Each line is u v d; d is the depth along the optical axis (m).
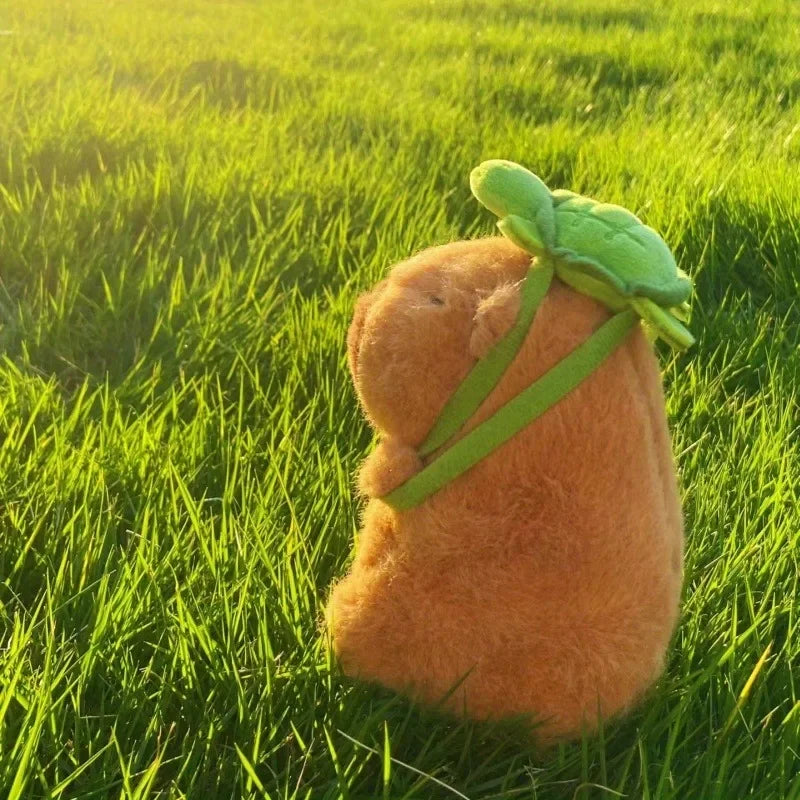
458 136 1.31
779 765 0.45
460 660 0.41
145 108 1.29
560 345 0.39
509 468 0.39
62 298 0.78
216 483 0.61
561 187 1.16
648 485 0.40
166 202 0.94
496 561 0.40
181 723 0.46
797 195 1.03
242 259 0.89
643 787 0.43
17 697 0.44
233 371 0.71
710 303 0.90
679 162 1.16
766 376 0.77
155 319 0.80
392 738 0.45
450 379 0.39
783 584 0.55
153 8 2.49
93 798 0.42
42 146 1.07
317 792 0.44
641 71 1.84
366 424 0.67
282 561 0.52
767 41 2.07
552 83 1.68
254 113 1.36
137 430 0.63
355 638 0.43
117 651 0.48
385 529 0.43
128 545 0.55
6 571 0.54
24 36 1.81
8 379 0.68
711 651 0.51
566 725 0.42
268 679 0.45
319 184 1.04
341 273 0.88
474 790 0.44
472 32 2.21
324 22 2.37
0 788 0.41
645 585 0.40
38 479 0.58
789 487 0.61
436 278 0.41
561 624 0.40
